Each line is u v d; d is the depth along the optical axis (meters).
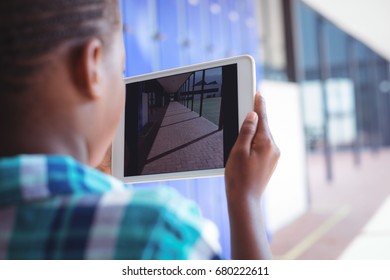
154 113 0.70
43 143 0.37
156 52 2.81
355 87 12.44
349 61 11.05
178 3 3.11
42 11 0.36
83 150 0.40
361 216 5.08
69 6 0.37
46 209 0.35
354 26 7.13
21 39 0.36
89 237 0.33
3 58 0.36
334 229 4.52
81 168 0.36
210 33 3.60
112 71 0.41
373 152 15.55
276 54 5.31
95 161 0.44
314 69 14.97
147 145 0.68
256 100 0.57
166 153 0.67
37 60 0.36
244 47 4.30
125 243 0.33
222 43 3.80
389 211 5.23
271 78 5.14
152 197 0.35
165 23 2.92
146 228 0.33
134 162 0.69
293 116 5.22
